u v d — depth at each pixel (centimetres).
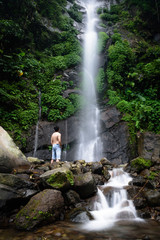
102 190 489
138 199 452
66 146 925
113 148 875
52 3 1451
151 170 610
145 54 1369
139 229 344
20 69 977
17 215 348
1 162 463
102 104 1116
